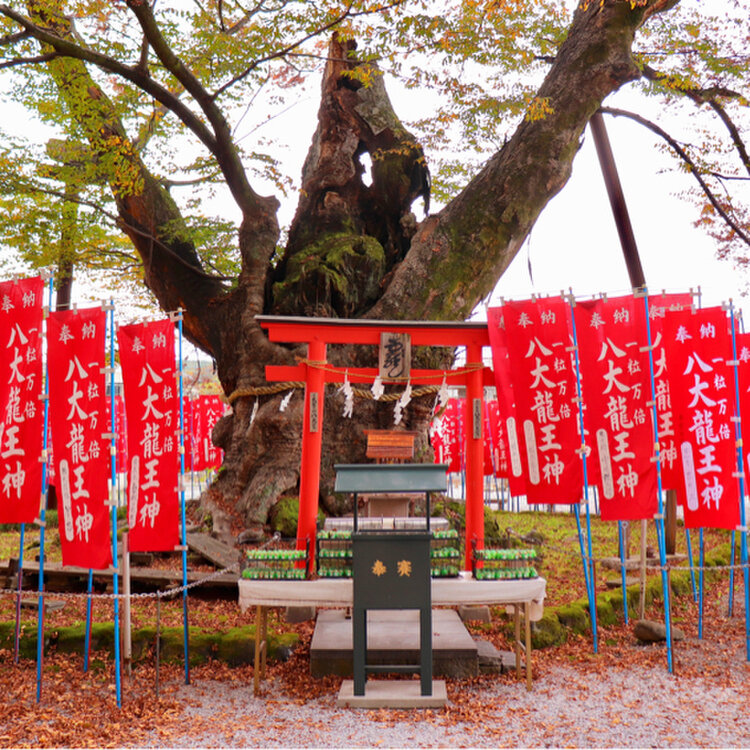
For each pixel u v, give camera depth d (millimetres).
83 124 12852
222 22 12102
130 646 6539
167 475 6441
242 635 6918
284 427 11547
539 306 7480
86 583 9508
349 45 14219
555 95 12461
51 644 7148
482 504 7996
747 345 8641
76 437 6207
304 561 6488
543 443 7387
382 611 7867
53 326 6395
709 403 7113
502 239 12352
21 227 13531
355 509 6074
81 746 5027
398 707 5797
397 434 9062
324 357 8164
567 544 12648
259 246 13273
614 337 7035
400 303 12133
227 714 5652
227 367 13211
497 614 8172
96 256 16344
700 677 6504
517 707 5797
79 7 11594
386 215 14148
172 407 6477
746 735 5199
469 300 12352
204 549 10016
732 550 8922
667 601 6762
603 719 5527
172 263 14180
